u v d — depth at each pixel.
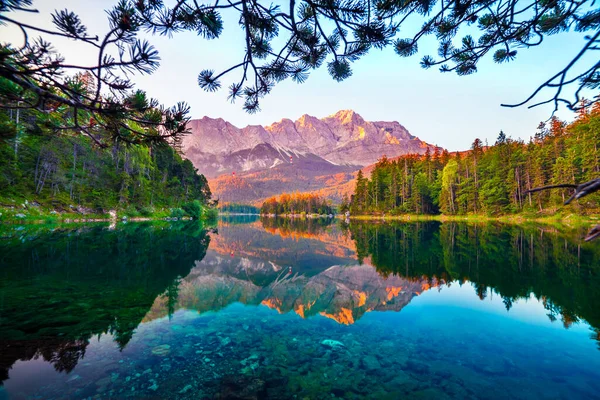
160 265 12.50
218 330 5.84
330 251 19.92
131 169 54.56
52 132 3.53
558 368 4.34
